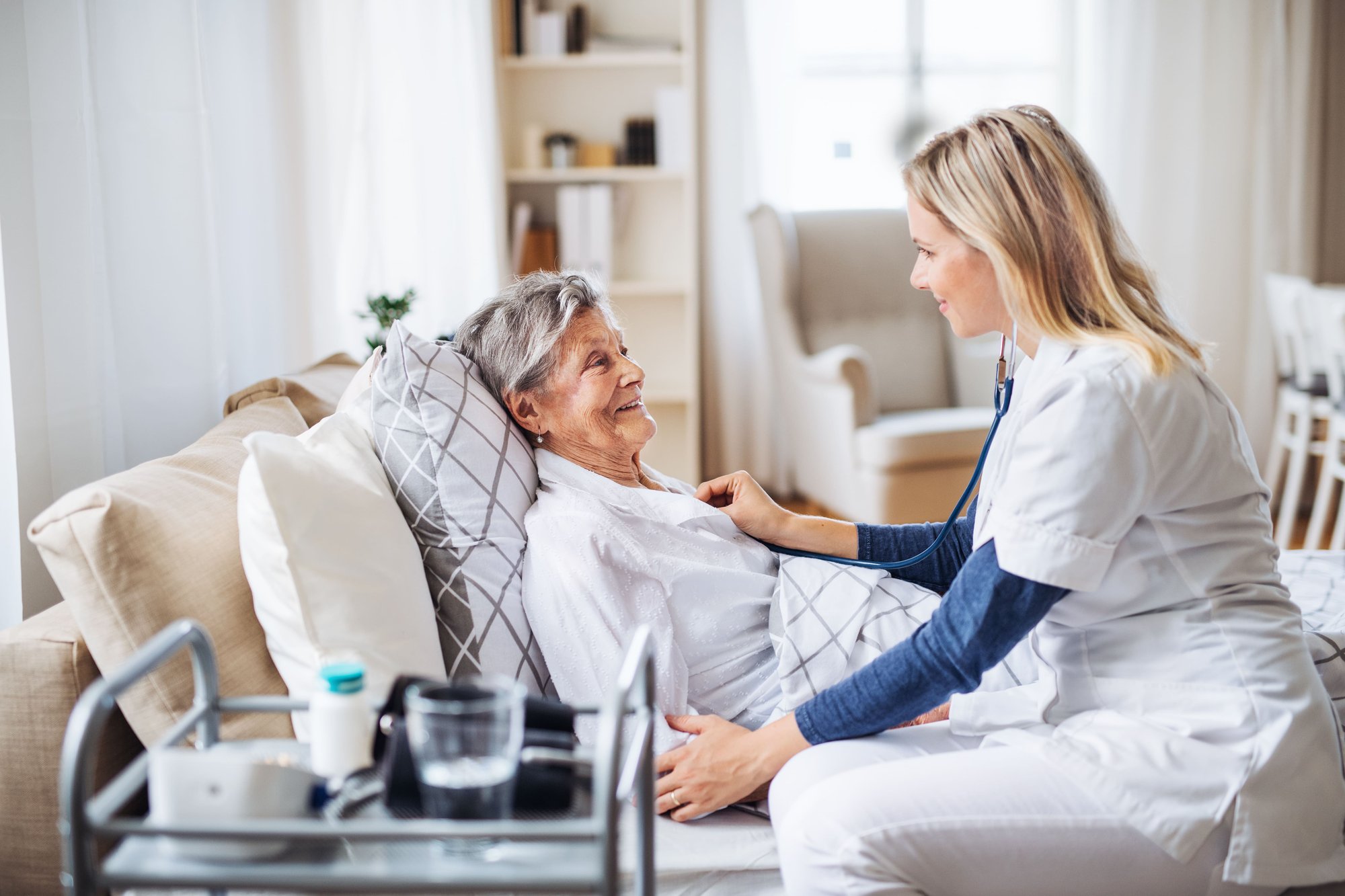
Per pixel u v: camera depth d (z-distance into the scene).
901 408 3.96
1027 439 1.08
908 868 1.02
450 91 3.21
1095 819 1.03
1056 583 1.05
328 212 2.55
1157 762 1.03
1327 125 4.42
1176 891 1.03
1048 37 4.64
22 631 1.11
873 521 3.47
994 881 1.04
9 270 1.52
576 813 0.87
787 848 1.06
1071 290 1.13
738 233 4.51
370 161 2.73
